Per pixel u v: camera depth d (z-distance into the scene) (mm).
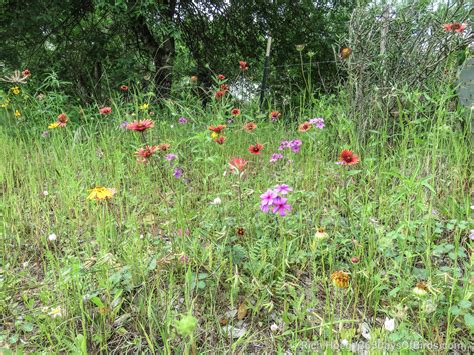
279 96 5855
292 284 1584
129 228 2027
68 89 5773
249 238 1980
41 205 2545
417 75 3006
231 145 3295
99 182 2730
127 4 5566
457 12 2855
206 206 2355
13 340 1463
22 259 2053
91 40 6055
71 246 2094
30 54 5941
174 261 1792
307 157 2777
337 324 1511
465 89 2982
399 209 2137
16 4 5512
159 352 1424
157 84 5770
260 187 2549
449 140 2475
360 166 2535
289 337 1486
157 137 3553
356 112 3137
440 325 1506
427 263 1628
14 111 4020
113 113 4148
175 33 5762
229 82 6039
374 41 3219
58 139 3311
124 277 1689
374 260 1796
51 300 1649
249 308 1621
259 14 7219
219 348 1427
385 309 1555
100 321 1527
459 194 2299
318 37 7422
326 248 1818
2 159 3166
